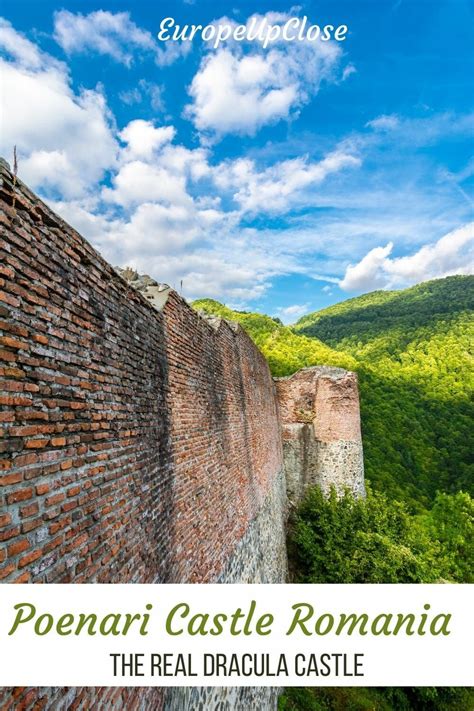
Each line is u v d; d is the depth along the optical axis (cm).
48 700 226
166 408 467
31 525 216
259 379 1260
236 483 769
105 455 308
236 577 666
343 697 1054
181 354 546
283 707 855
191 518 506
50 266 258
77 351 282
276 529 1220
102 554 288
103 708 277
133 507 348
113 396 332
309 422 1881
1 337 206
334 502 1517
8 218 221
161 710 361
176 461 483
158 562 388
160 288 529
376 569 1255
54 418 246
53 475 240
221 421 716
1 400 202
